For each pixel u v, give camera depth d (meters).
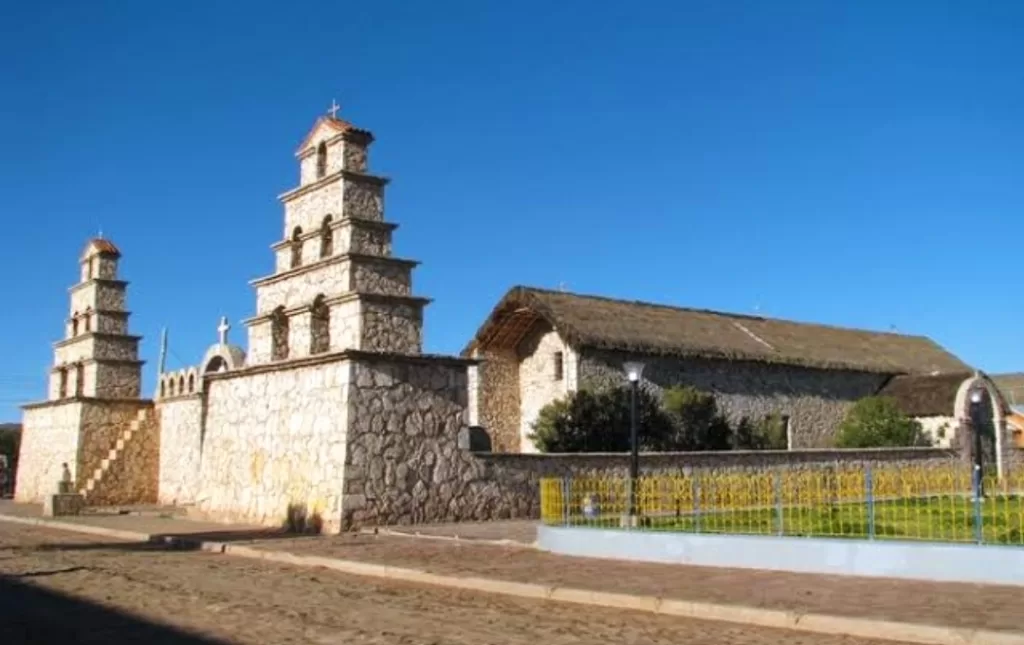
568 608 11.31
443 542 17.89
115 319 34.56
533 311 35.50
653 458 26.70
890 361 45.88
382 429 20.95
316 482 21.00
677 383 36.50
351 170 22.08
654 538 15.07
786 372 40.62
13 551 18.28
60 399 34.41
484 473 22.56
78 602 11.80
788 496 17.05
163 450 33.91
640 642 9.22
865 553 13.15
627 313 37.94
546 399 36.34
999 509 17.53
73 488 32.38
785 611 10.20
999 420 41.31
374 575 14.45
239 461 23.89
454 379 22.30
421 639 9.33
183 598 12.08
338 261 21.61
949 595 11.25
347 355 20.55
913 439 39.00
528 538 18.11
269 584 13.45
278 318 23.56
